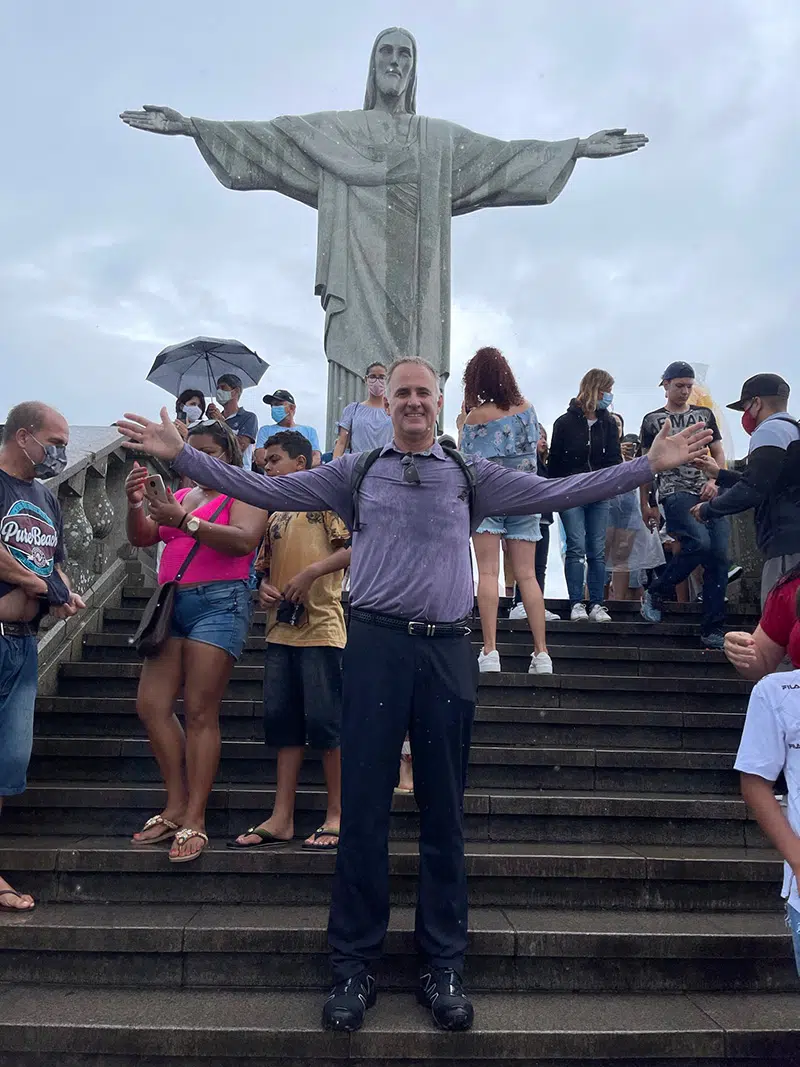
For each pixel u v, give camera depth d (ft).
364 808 10.09
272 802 13.93
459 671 10.38
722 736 16.88
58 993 10.65
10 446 12.94
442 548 10.50
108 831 13.89
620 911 12.22
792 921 8.61
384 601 10.36
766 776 8.71
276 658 13.32
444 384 33.32
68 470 19.13
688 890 12.32
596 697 18.08
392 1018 9.99
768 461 15.71
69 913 11.64
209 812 13.94
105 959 10.94
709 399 24.41
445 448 11.05
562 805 13.98
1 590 12.27
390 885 12.30
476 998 10.68
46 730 16.31
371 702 10.19
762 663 9.82
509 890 12.35
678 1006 10.51
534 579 18.61
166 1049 9.62
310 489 10.91
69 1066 9.63
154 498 12.02
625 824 13.98
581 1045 9.68
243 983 10.88
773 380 17.19
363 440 24.58
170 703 13.07
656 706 18.08
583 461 22.48
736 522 25.79
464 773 10.56
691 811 13.94
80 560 19.77
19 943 10.96
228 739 16.49
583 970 10.97
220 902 12.17
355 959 10.01
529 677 18.03
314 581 13.12
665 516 21.03
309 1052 9.56
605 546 24.67
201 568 13.04
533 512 10.95
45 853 12.25
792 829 8.56
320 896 12.17
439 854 10.31
